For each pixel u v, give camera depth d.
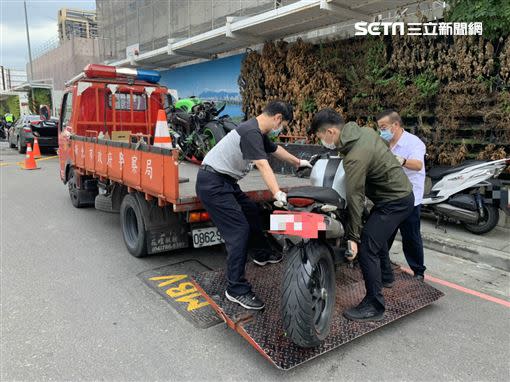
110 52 19.11
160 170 3.98
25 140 16.41
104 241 5.68
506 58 5.91
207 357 3.00
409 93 7.13
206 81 14.38
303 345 2.80
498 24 5.86
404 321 3.55
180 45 12.55
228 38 11.01
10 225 6.48
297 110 9.14
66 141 7.27
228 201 3.29
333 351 3.09
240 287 3.28
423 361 2.97
